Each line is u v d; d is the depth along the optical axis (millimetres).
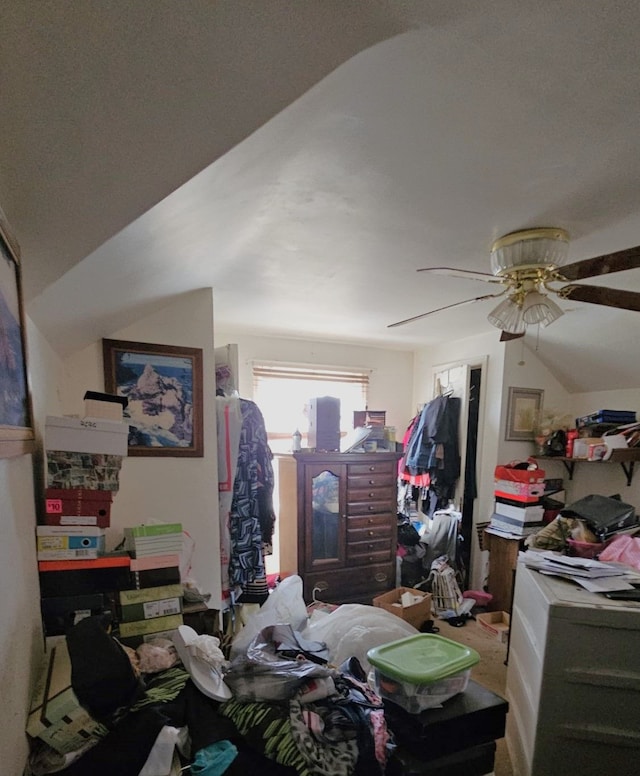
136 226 923
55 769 928
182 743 1018
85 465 1284
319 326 3191
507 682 1977
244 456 2369
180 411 2133
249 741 1038
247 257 1725
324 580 3016
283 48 564
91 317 1605
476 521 3326
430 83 758
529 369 3205
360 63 687
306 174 1085
